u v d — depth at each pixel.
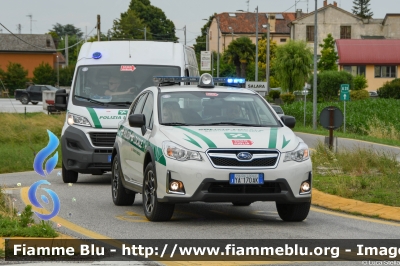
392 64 103.56
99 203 14.33
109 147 17.86
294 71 85.44
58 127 36.66
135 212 13.01
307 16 118.44
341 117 22.48
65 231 10.66
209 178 10.90
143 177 12.20
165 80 14.02
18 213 11.27
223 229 10.98
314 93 52.81
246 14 137.50
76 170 18.02
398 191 14.36
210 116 12.34
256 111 12.62
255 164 11.04
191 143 11.14
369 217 12.47
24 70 113.81
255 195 10.98
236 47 103.06
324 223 11.72
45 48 126.38
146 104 13.30
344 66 104.62
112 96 18.25
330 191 14.47
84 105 18.14
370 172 18.00
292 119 12.57
